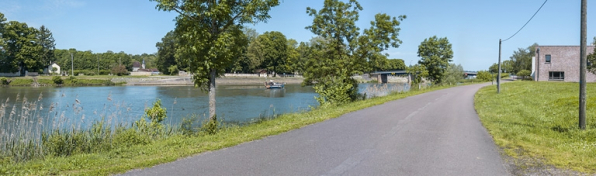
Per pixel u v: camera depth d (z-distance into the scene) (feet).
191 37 33.50
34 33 247.29
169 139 31.78
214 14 33.81
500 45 100.48
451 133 33.30
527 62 301.84
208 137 31.22
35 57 242.37
